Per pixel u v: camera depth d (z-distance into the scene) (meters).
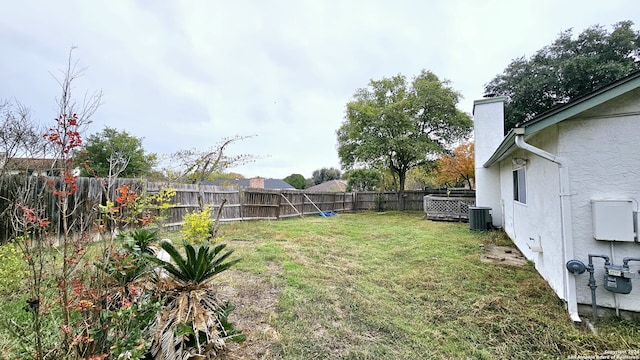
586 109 2.66
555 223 3.21
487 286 3.65
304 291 3.51
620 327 2.54
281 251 5.40
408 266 4.58
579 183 2.84
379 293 3.49
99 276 1.78
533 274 4.05
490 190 8.34
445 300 3.28
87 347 1.61
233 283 3.70
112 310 1.87
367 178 20.55
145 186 6.14
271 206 11.04
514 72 16.41
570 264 2.77
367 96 14.84
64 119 1.77
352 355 2.27
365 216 12.65
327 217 12.23
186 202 8.17
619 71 12.52
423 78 14.04
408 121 13.23
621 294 2.69
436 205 10.79
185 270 2.12
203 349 1.77
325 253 5.40
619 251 2.69
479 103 8.59
